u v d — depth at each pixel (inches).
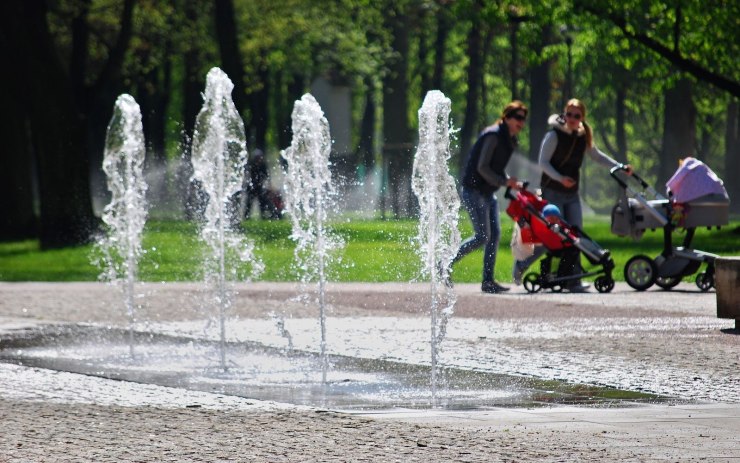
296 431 433.1
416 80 4505.4
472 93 3599.9
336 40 3531.0
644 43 2094.0
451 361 631.8
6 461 384.8
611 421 446.0
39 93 2154.3
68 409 493.0
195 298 1051.3
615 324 802.2
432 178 669.9
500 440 409.4
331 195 2704.2
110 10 3201.3
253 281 1259.8
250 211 2444.6
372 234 1961.1
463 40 3799.2
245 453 392.5
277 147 4084.6
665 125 3031.5
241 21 3481.8
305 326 819.4
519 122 1059.9
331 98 2657.5
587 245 1059.9
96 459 386.6
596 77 3649.1
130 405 502.3
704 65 2282.2
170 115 4458.7
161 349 704.4
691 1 2054.6
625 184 1085.8
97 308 973.8
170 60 3668.8
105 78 2347.4
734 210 4057.6
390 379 572.4
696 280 1077.8
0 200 2379.4
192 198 2755.9
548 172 1081.4
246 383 567.5
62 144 2146.9
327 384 560.1
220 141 835.4
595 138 5487.2
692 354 645.9
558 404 489.7
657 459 374.6
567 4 2148.1
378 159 3543.3
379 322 837.8
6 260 1681.8
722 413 462.3
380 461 376.5
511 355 653.3
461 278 1244.5
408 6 3422.7
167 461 382.0
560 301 974.4
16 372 614.2
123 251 1315.2
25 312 943.0
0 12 2160.4
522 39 2317.9
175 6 3324.3
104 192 3570.4
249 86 3481.8
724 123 4712.1
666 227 1071.0
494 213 1069.8
